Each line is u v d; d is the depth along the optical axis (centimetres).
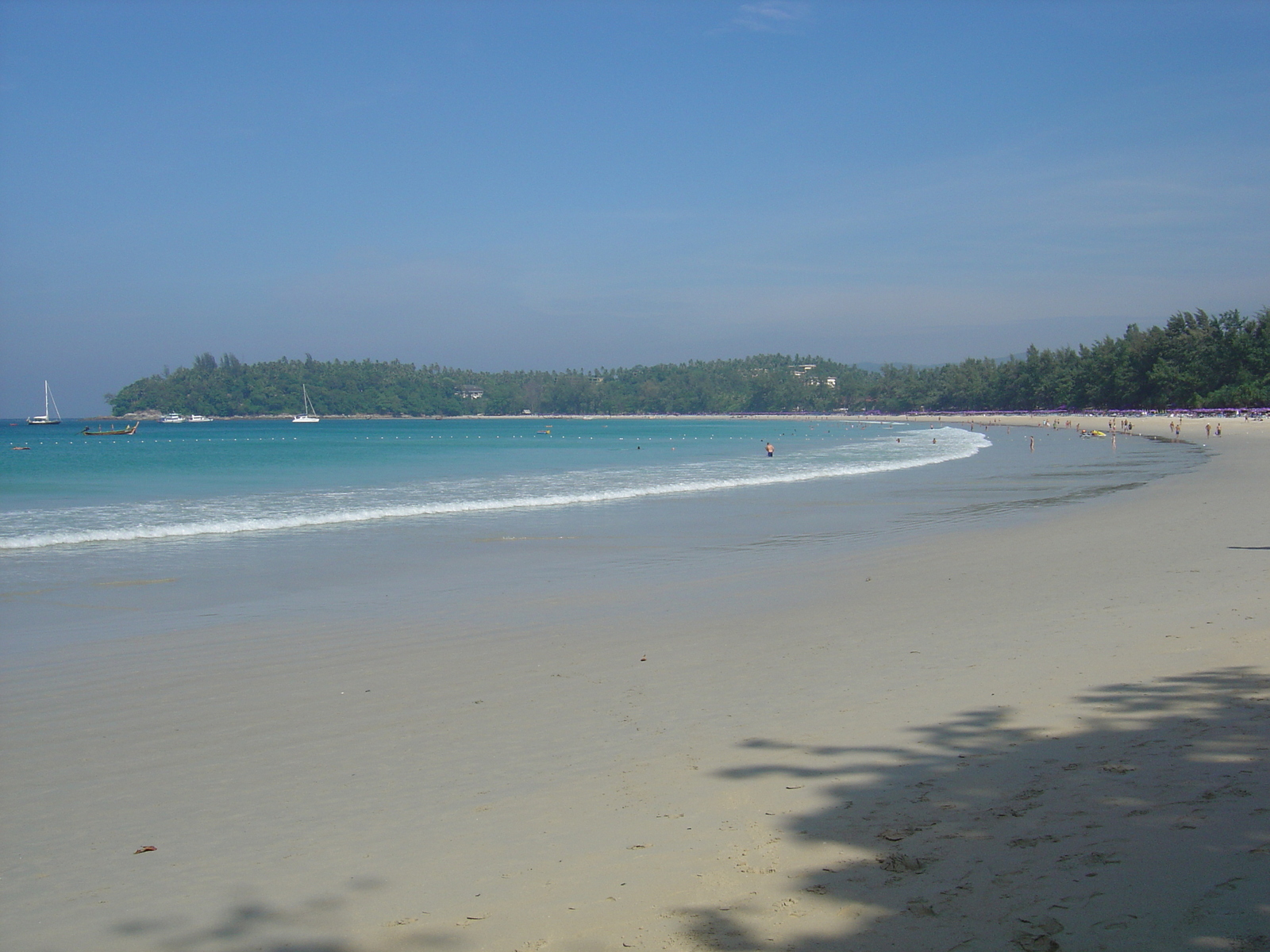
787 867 408
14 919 395
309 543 1794
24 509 2412
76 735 666
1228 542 1494
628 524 2066
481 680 799
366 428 17475
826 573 1373
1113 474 3516
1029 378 17750
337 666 864
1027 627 925
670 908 377
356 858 443
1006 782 497
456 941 360
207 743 641
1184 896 360
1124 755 527
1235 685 662
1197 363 12512
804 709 669
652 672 809
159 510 2388
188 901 406
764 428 15488
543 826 472
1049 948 329
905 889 380
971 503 2484
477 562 1543
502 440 9669
